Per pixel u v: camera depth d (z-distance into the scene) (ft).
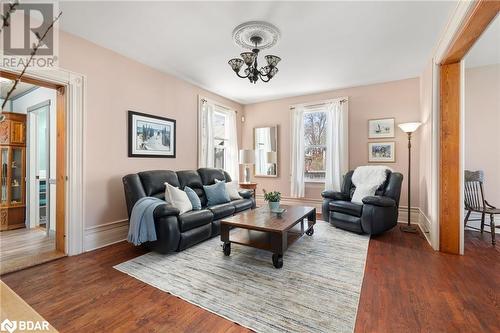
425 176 12.08
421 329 5.26
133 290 6.83
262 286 7.03
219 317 5.71
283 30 9.07
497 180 12.19
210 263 8.54
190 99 14.92
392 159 14.60
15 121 13.60
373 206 11.10
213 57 11.46
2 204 13.16
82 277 7.55
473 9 6.47
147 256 9.18
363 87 15.40
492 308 5.98
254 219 9.46
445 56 9.02
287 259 8.89
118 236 10.88
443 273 7.78
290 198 18.01
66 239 9.30
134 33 9.33
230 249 9.48
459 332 5.18
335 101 15.99
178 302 6.28
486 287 6.94
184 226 9.45
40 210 13.78
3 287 2.61
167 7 7.77
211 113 16.43
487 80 12.32
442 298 6.41
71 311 5.89
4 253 9.41
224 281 7.30
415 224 13.62
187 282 7.25
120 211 11.01
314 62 11.94
